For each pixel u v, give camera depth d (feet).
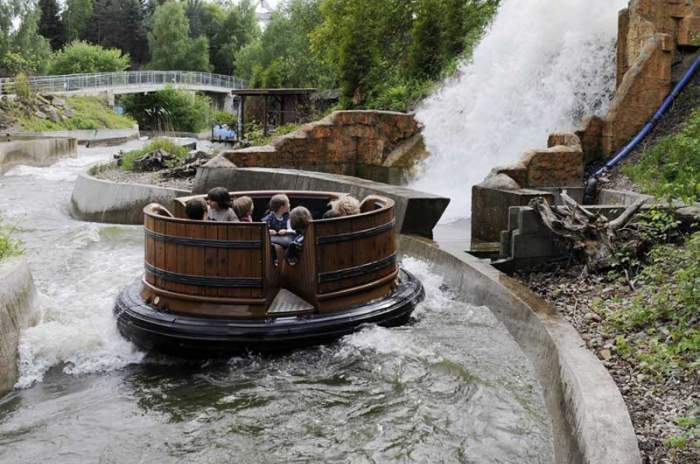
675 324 17.66
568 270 24.47
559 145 36.09
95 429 16.38
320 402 17.35
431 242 30.81
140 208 47.11
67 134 141.69
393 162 49.52
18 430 16.44
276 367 19.48
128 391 18.52
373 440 15.38
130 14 359.05
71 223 48.47
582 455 12.37
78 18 349.41
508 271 25.07
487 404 16.74
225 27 375.66
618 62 40.47
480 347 20.21
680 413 13.51
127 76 218.79
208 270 20.21
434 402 17.03
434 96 54.44
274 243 21.63
